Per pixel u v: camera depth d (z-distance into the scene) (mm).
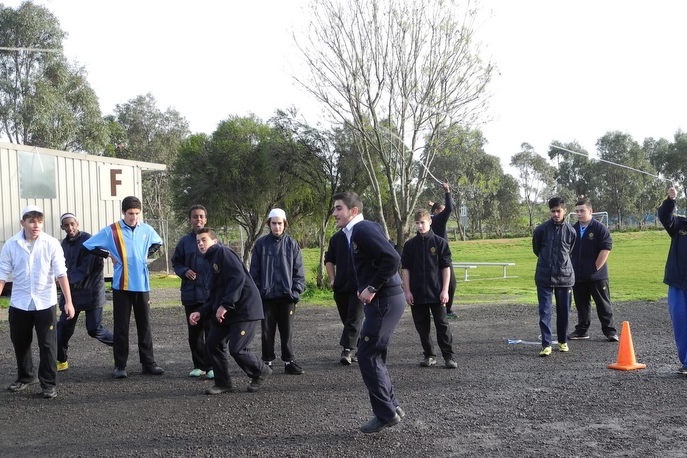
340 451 4992
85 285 8172
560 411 6020
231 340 6789
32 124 34031
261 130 22703
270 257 7762
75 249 8305
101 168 17688
